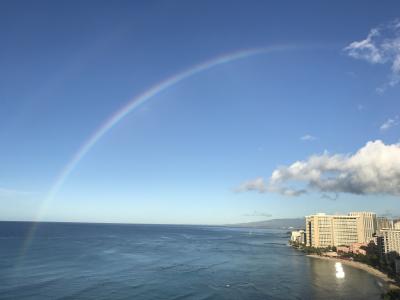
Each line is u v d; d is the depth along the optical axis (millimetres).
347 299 184125
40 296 173750
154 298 175500
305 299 181625
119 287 195000
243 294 187125
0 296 172375
